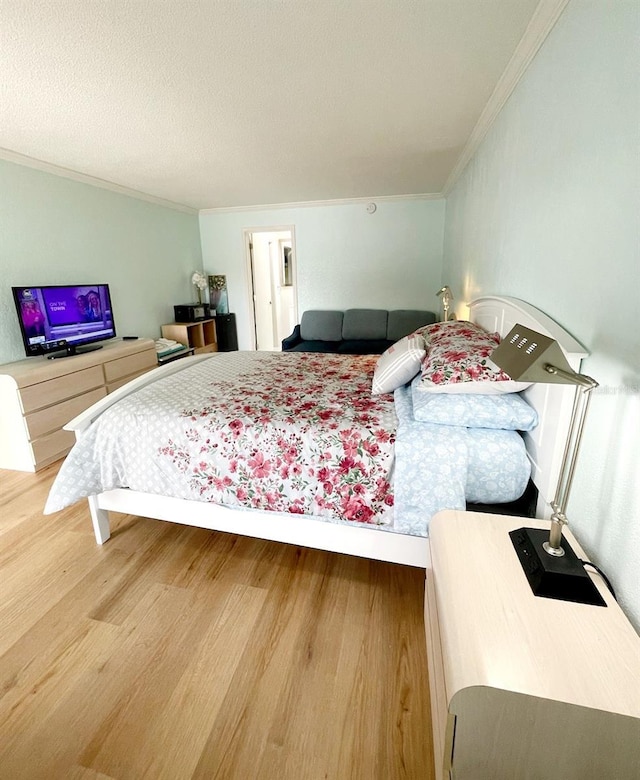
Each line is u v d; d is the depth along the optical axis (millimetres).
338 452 1529
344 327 5168
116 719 1188
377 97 2123
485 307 2285
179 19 1454
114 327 3732
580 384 781
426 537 1515
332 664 1346
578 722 657
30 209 3080
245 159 3178
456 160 3301
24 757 1098
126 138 2658
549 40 1464
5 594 1673
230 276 5715
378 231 5090
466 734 715
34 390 2707
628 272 932
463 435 1488
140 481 1792
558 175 1366
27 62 1717
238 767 1068
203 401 1931
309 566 1823
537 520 1127
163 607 1600
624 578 922
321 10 1424
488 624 791
